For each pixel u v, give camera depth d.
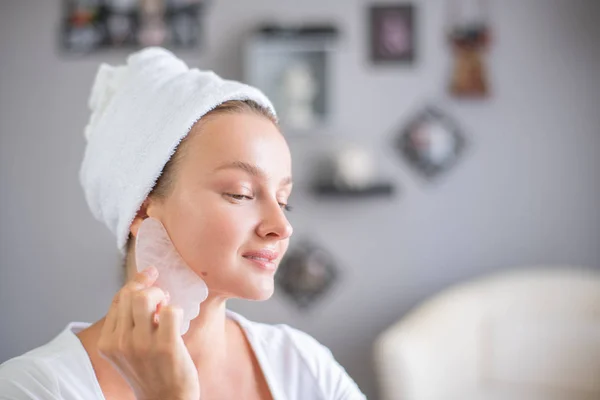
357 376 3.02
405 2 2.95
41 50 2.94
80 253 2.99
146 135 0.77
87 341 0.80
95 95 0.87
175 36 2.94
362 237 3.01
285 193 0.79
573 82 2.97
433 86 2.97
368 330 3.02
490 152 2.99
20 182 2.96
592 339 2.61
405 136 2.98
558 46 2.96
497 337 2.67
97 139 0.82
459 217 3.00
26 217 2.97
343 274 3.02
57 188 2.97
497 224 3.01
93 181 0.83
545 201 3.00
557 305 2.70
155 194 0.77
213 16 2.94
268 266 0.75
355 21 2.96
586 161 2.99
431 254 3.01
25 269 2.98
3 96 2.94
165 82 0.80
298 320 3.02
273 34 2.84
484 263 3.01
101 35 2.94
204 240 0.73
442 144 2.97
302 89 2.94
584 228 3.01
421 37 2.96
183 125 0.75
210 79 0.79
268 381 0.85
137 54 0.85
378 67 2.96
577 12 2.95
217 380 0.82
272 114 0.81
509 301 2.73
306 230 3.00
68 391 0.74
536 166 3.00
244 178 0.73
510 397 2.53
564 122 2.98
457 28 2.96
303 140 2.98
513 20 2.96
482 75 2.96
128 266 0.84
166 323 0.66
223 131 0.74
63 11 2.94
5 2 2.93
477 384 2.64
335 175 2.94
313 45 2.91
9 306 2.98
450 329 2.55
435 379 2.36
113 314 0.69
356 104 2.97
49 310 2.99
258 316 3.00
